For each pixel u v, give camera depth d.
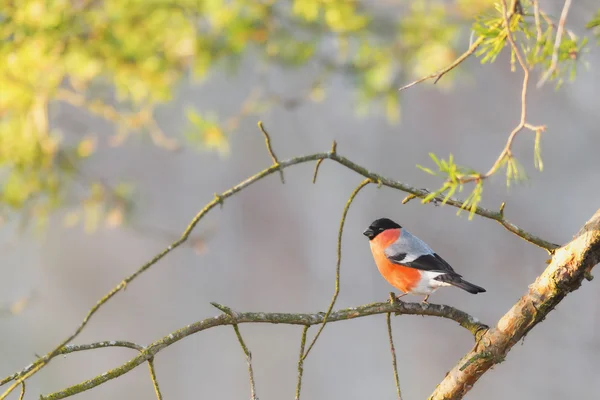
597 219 3.88
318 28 8.48
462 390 4.22
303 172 25.64
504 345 4.11
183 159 25.98
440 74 3.85
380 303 4.18
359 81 8.66
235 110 20.34
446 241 21.97
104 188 8.59
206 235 9.09
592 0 9.07
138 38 8.04
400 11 8.91
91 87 8.49
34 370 3.60
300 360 3.97
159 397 3.84
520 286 20.81
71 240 24.20
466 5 8.24
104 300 3.54
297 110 24.06
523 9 3.88
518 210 21.34
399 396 4.18
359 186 3.92
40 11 7.54
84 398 21.11
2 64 7.75
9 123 8.20
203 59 8.19
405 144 24.03
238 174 26.22
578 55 3.71
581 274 3.93
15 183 8.30
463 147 23.11
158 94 8.28
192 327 3.89
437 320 21.33
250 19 8.12
